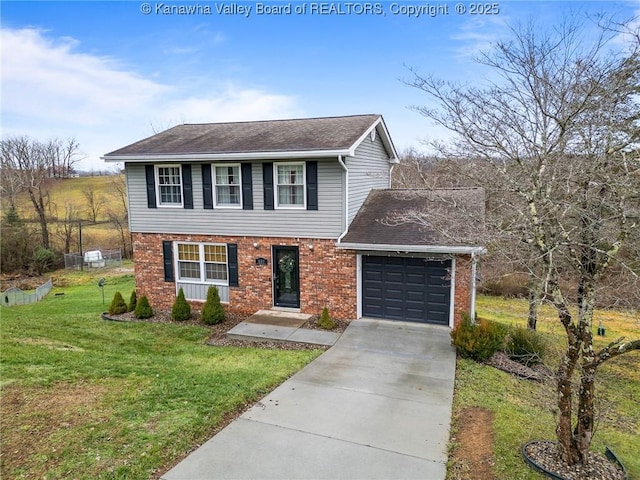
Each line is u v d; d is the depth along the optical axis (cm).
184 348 1029
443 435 601
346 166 1160
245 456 535
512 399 746
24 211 3444
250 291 1299
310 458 535
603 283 601
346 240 1146
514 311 1631
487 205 921
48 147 3988
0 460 482
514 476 499
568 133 546
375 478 496
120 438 543
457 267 1077
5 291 2195
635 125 516
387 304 1176
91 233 3584
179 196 1338
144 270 1408
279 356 942
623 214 482
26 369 763
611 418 720
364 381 796
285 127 1409
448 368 864
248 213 1261
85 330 1184
